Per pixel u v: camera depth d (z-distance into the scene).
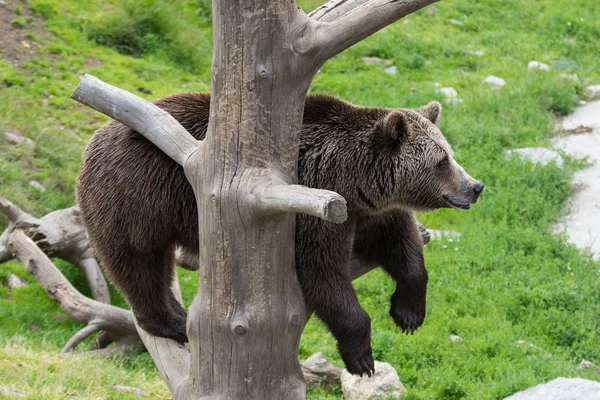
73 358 11.28
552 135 21.58
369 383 11.86
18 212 14.78
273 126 6.53
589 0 28.92
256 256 6.68
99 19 22.86
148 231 8.14
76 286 15.59
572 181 19.44
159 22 23.16
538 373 12.61
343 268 7.72
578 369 12.80
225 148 6.57
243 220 6.56
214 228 6.70
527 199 18.34
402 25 26.62
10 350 10.62
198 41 23.38
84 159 8.48
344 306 7.58
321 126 8.19
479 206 18.33
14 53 20.61
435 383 12.34
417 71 24.31
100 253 8.36
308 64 6.47
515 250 16.81
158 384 11.00
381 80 23.34
